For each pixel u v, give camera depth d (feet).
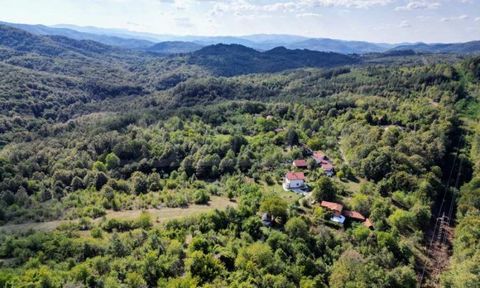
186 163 417.69
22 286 182.39
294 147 442.50
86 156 440.86
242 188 345.51
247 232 248.11
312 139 473.26
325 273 220.43
